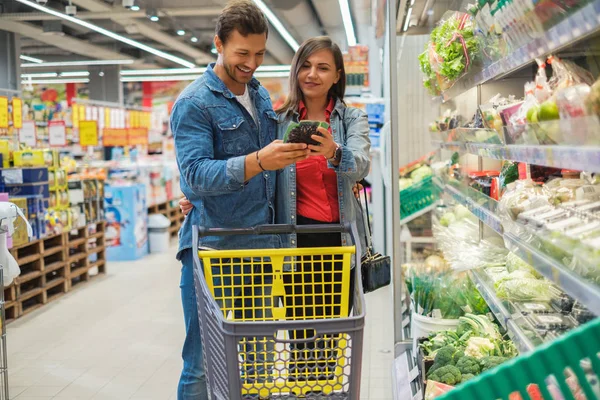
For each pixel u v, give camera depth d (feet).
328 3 33.40
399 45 18.10
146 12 35.76
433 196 18.40
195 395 8.64
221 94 8.41
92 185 27.40
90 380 14.58
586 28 4.99
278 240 8.62
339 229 7.88
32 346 17.39
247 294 8.52
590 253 4.83
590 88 5.03
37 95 73.61
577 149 5.10
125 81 73.67
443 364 8.93
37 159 23.06
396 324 12.39
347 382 6.27
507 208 7.75
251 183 8.58
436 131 15.12
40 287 22.25
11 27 38.11
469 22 10.64
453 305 11.12
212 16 39.42
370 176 28.40
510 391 4.01
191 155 7.95
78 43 45.06
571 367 4.02
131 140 44.83
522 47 7.12
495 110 8.47
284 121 9.30
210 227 8.51
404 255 18.38
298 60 9.26
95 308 21.84
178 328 19.12
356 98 24.49
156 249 35.40
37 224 21.84
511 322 7.82
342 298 7.92
